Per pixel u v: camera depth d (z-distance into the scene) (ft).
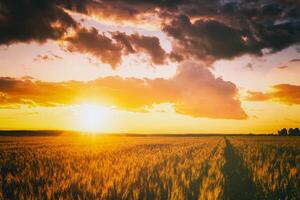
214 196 25.34
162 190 27.63
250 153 67.97
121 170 36.37
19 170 42.04
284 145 113.91
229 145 123.24
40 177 33.63
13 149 91.09
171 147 99.71
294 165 51.47
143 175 35.40
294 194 29.91
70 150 84.89
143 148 95.40
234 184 35.73
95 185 27.96
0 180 32.09
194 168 38.27
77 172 34.83
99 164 44.57
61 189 26.71
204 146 109.91
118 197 25.13
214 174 38.60
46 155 65.51
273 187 30.48
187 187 28.32
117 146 111.04
